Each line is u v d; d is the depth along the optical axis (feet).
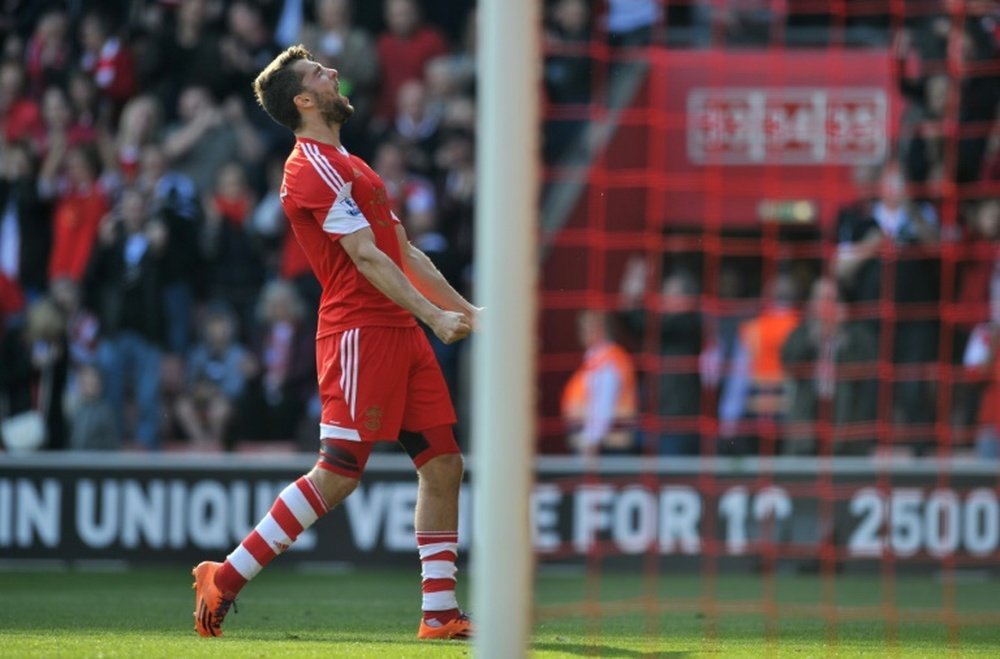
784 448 118.93
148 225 121.80
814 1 133.18
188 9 129.39
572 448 120.06
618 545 110.93
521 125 40.98
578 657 51.70
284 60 56.18
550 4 134.10
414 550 110.83
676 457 118.21
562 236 130.93
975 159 126.11
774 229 128.06
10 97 127.54
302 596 87.30
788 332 119.34
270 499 111.04
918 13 128.88
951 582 104.88
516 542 40.93
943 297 120.57
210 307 122.21
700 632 64.18
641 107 131.75
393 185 124.06
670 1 135.54
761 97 129.08
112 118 126.82
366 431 55.67
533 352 41.34
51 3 129.29
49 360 120.06
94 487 111.55
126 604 79.77
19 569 109.19
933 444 118.52
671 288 121.39
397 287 53.47
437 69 129.59
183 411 120.06
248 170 126.31
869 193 126.52
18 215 124.67
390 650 51.03
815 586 99.91
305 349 120.98
